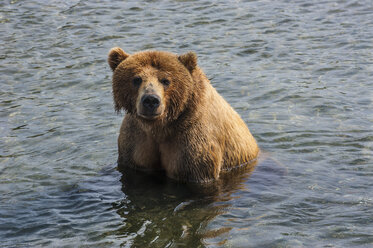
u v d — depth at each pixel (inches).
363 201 646.5
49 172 746.2
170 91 631.2
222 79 1091.9
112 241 564.7
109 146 829.2
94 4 1560.0
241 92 1035.3
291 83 1066.7
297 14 1470.2
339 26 1375.5
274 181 711.7
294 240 557.0
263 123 908.6
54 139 858.1
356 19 1417.3
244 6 1537.9
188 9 1517.0
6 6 1524.4
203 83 674.2
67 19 1444.4
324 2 1557.6
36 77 1119.0
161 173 722.2
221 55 1219.9
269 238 562.9
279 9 1512.1
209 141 682.2
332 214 615.2
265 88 1046.4
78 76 1120.8
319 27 1375.5
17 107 984.3
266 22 1417.3
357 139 837.8
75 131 885.8
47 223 604.4
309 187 691.4
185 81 639.1
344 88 1036.5
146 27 1392.7
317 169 745.6
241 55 1219.9
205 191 685.3
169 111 644.7
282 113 945.5
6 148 828.0
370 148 805.9
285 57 1203.2
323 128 881.5
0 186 703.7
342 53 1211.2
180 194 676.7
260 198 663.1
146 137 694.5
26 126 908.0
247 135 777.6
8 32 1354.6
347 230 575.8
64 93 1045.2
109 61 669.3
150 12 1497.3
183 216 621.0
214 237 569.9
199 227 593.6
